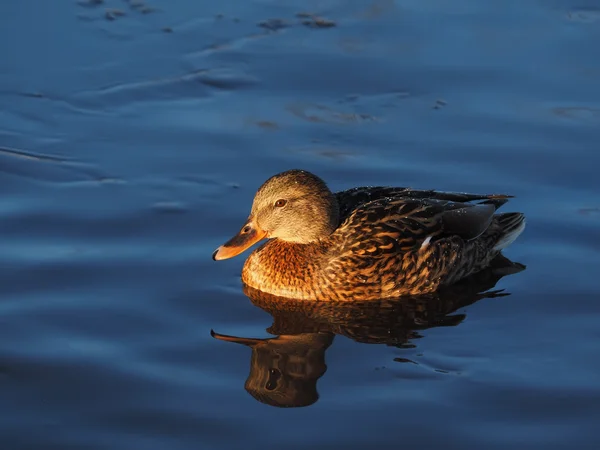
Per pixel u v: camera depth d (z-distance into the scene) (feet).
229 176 52.54
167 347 39.29
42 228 47.39
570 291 43.60
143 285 43.37
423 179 52.42
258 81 61.87
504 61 63.05
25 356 38.24
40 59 63.52
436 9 69.26
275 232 44.14
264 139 56.13
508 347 39.55
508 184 52.06
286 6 69.97
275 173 52.80
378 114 58.49
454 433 34.35
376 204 45.37
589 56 63.31
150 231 47.55
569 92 59.98
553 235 47.93
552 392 36.52
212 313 41.93
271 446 33.65
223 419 35.06
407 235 44.39
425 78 61.62
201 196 50.70
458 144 55.47
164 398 36.19
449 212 45.37
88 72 62.49
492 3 69.92
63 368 37.65
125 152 54.80
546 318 41.65
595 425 34.76
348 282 43.75
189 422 34.88
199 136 56.39
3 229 47.11
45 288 42.73
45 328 40.06
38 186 51.24
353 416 35.24
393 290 44.14
